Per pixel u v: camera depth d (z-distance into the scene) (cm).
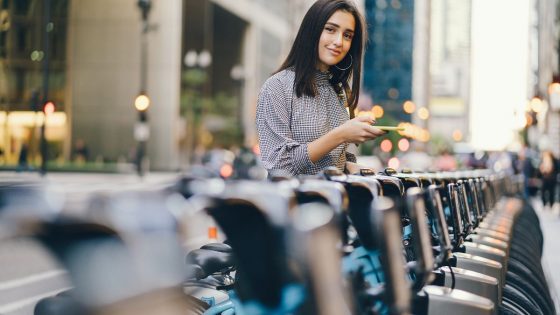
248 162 3472
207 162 3703
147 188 126
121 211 116
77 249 109
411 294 254
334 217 159
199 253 301
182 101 6212
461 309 252
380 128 271
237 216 146
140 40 5797
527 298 394
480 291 301
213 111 7175
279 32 9450
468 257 352
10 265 137
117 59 5794
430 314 254
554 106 2898
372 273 218
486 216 634
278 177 186
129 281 115
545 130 4519
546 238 1499
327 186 176
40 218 104
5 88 5356
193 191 137
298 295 149
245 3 7912
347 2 306
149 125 5850
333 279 153
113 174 4791
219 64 8244
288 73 307
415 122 16762
